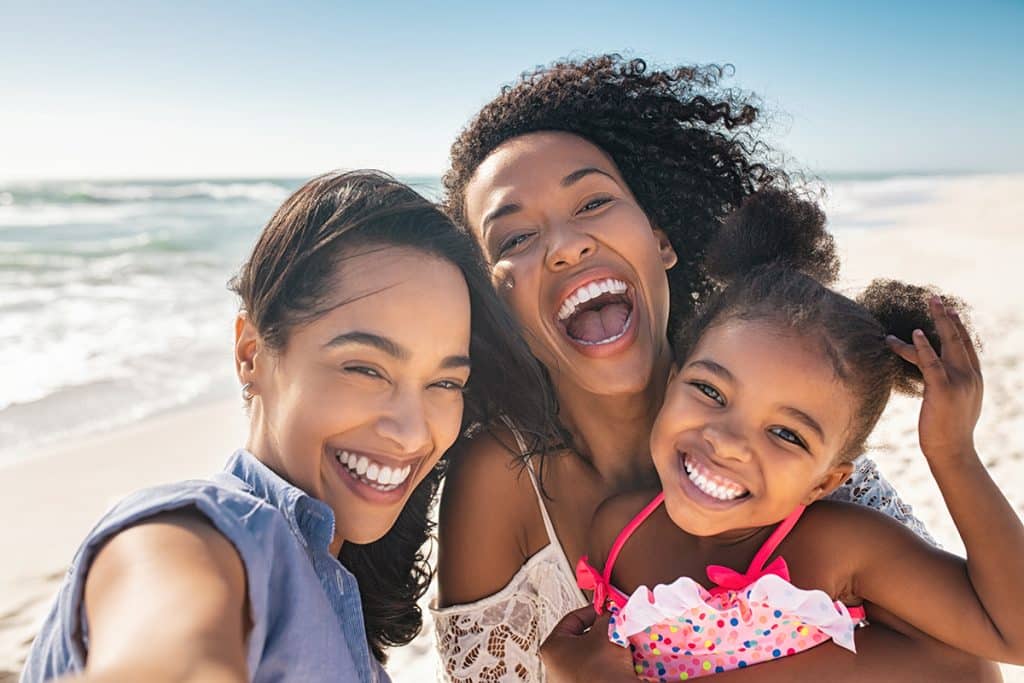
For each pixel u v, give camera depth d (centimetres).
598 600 61
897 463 156
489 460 67
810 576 57
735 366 56
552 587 67
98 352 273
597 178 68
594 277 67
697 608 55
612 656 55
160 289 406
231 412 217
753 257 67
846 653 54
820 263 68
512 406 64
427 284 49
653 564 61
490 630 67
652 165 79
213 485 41
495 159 71
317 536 46
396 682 99
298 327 48
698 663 56
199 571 34
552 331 68
